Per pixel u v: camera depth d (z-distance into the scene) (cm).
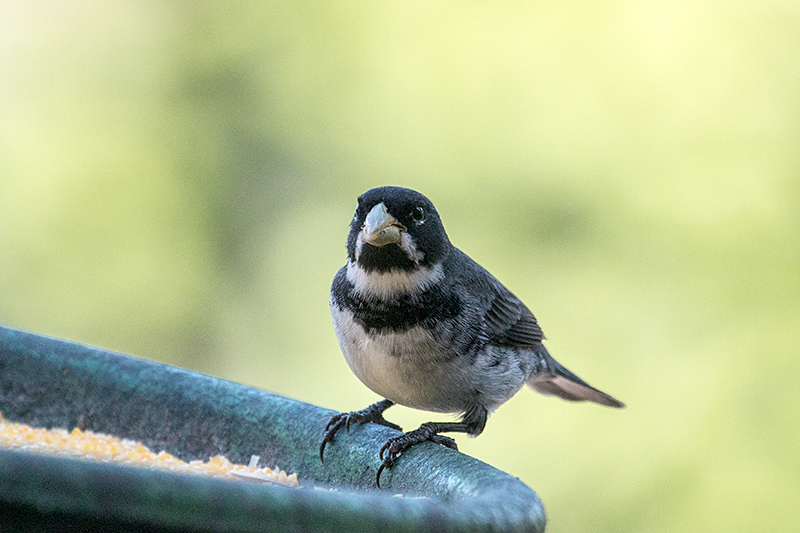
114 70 1638
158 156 1592
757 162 1358
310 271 1530
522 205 1393
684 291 1308
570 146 1404
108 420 511
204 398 514
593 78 1438
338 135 1539
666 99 1409
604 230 1362
